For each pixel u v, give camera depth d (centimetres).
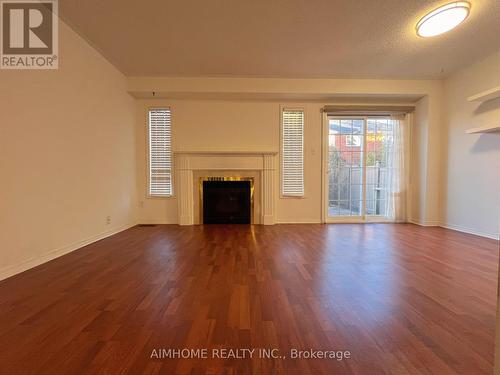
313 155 510
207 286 209
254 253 303
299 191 512
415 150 503
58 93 287
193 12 276
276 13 278
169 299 186
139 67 414
